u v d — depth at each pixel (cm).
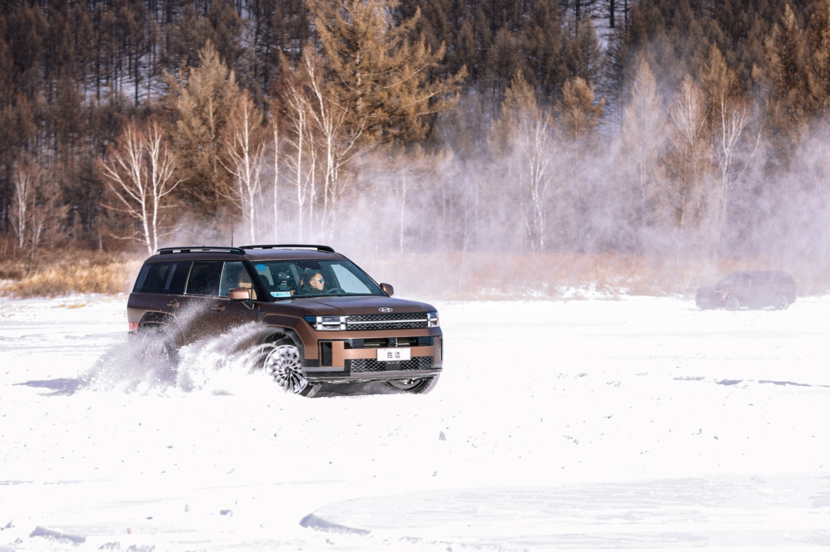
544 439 2028
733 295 8062
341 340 2627
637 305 8625
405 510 1390
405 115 12838
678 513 1359
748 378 3173
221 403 2575
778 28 18638
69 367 3722
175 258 3200
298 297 2855
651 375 3272
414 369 2723
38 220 18012
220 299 2922
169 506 1448
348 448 1938
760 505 1409
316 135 12019
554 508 1397
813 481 1592
